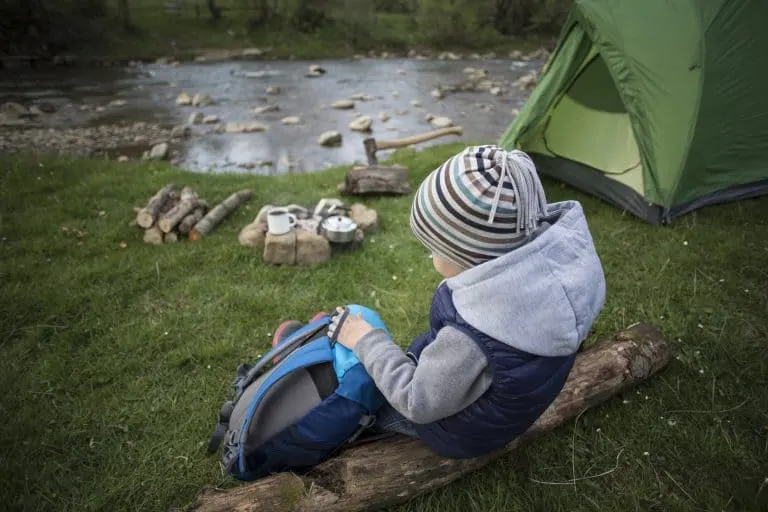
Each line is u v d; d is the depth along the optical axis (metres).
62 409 2.48
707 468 2.09
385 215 4.79
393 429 1.79
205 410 2.49
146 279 3.60
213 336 3.04
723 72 4.32
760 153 4.71
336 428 1.64
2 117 10.78
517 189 1.18
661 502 1.96
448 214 1.21
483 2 27.16
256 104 13.30
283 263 3.83
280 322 3.17
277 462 1.77
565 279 1.21
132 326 3.11
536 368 1.26
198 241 4.16
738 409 2.36
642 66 4.60
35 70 16.41
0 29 17.30
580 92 5.46
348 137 10.42
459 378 1.27
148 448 2.29
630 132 4.98
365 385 1.62
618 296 3.29
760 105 4.51
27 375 2.68
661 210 4.45
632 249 3.99
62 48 18.23
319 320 1.90
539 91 5.47
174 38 21.23
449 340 1.26
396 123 11.64
